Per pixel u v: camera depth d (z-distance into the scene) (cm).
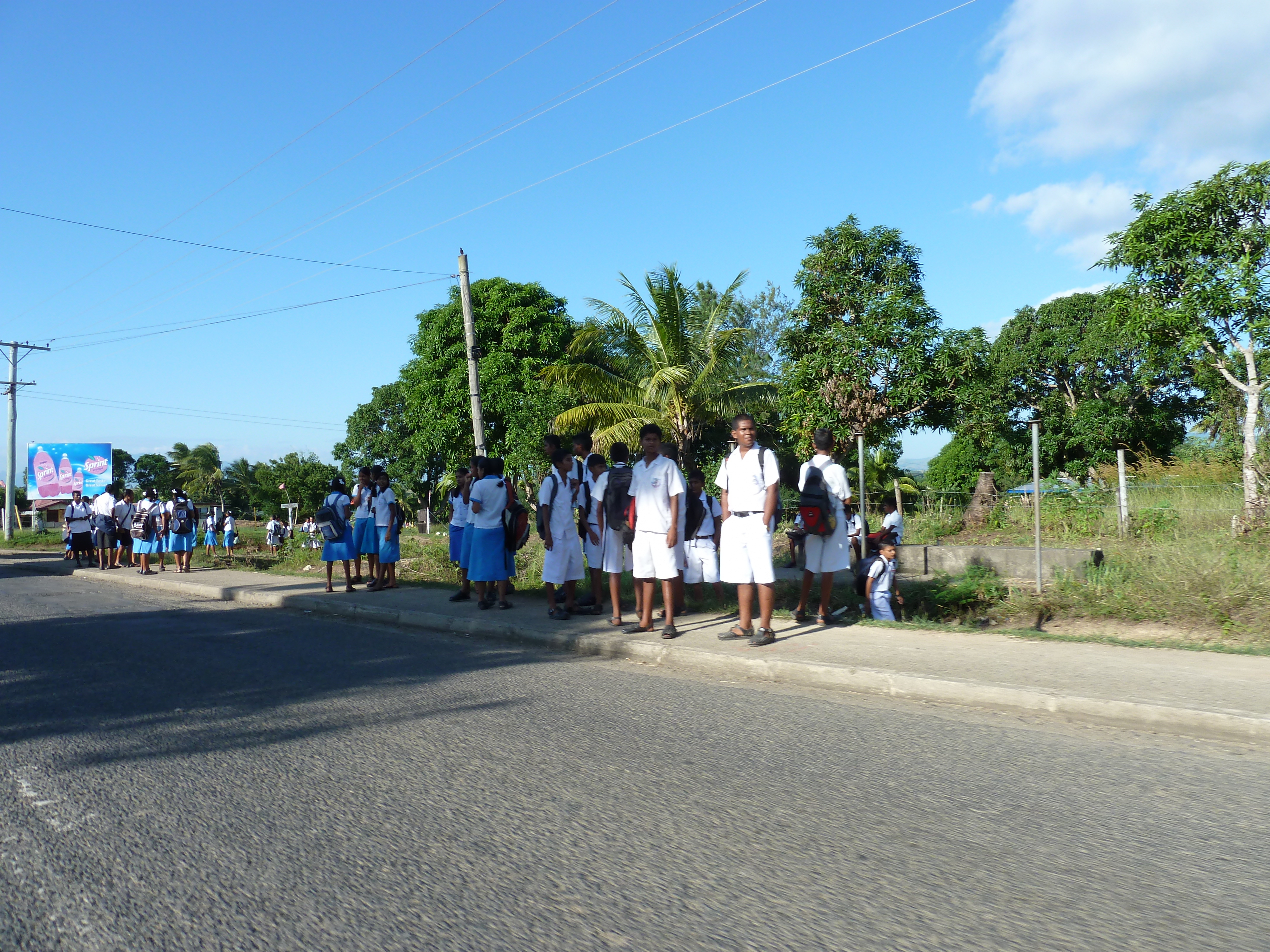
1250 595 702
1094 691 514
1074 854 315
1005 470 3809
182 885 301
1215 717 462
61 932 270
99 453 4500
